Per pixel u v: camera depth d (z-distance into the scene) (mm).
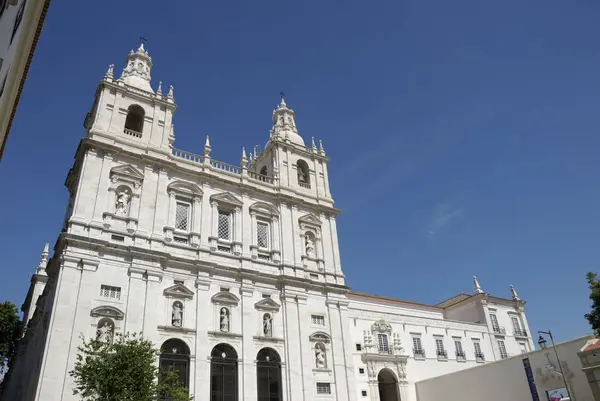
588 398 35906
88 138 39438
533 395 40062
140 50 51969
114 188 39438
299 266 46812
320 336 44562
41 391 29875
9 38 12445
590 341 36312
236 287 41938
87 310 33688
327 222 52406
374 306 55094
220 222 45031
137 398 27531
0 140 15188
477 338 61281
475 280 67438
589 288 27016
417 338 55500
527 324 68500
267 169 54562
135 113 46125
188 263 39844
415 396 51406
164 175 42594
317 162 56438
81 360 28797
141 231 38906
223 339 38875
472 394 45750
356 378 47281
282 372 40844
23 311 60906
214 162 47812
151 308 36344
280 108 61188
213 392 36719
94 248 35875
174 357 36156
